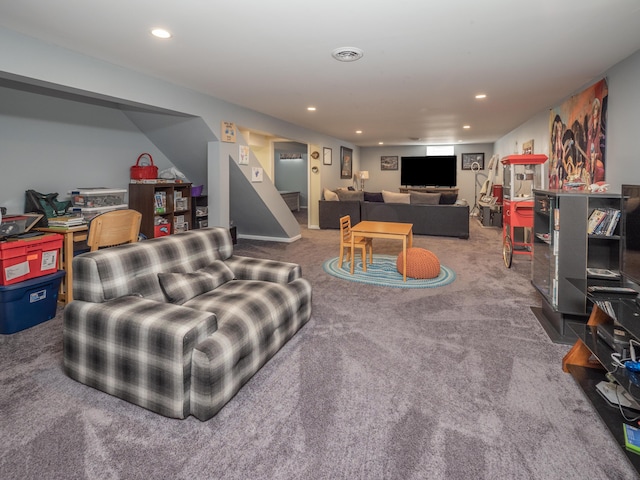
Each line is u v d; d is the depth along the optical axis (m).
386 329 2.72
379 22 2.35
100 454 1.49
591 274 2.60
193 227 5.25
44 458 1.46
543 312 3.00
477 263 4.84
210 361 1.65
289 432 1.62
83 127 4.03
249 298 2.26
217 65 3.21
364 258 4.37
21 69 2.54
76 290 1.99
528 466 1.43
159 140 4.87
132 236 3.45
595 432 1.62
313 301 3.35
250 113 5.21
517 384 2.00
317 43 2.71
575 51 2.87
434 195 7.21
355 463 1.45
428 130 7.62
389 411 1.77
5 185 3.36
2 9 2.17
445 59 3.06
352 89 4.07
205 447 1.53
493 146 10.62
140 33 2.52
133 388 1.78
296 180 12.31
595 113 3.52
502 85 3.92
